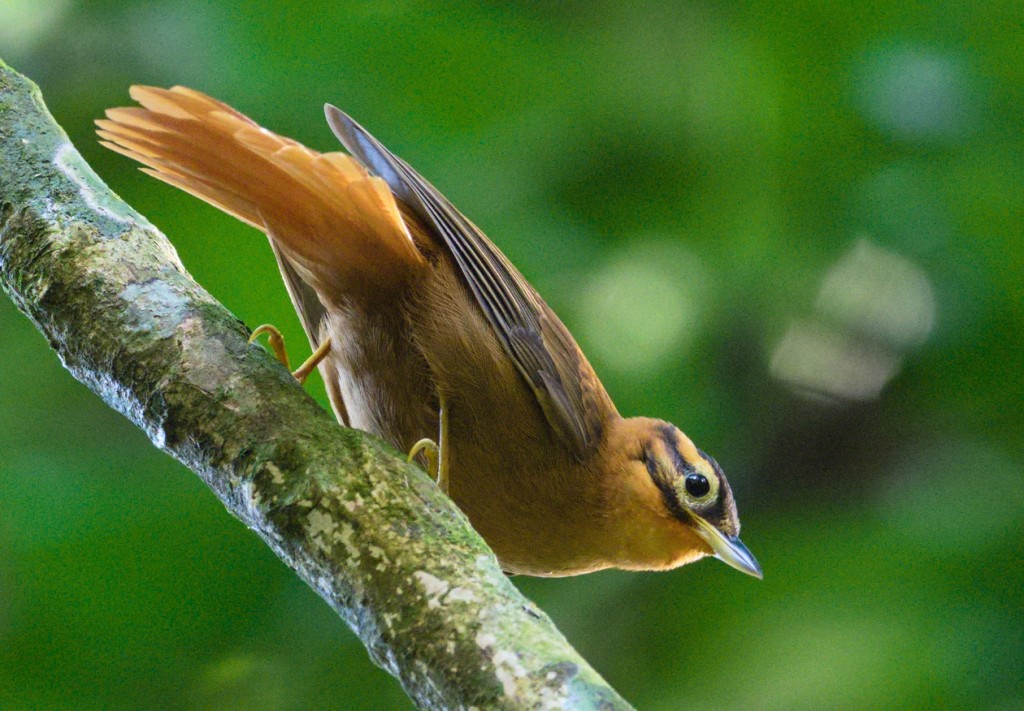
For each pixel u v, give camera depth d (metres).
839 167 11.77
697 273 12.50
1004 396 12.23
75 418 10.94
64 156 6.66
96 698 9.84
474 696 4.92
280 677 10.59
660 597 11.47
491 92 11.49
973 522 10.94
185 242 10.76
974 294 11.97
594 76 11.67
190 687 10.32
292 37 11.22
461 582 5.26
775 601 10.98
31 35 12.26
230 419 5.80
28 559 9.80
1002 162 11.55
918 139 11.62
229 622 10.05
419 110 11.40
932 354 12.44
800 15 11.53
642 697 11.03
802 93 11.62
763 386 13.19
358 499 5.52
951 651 10.12
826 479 12.91
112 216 6.43
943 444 12.47
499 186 11.77
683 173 12.01
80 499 10.02
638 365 12.45
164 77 11.67
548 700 4.81
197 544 9.98
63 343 6.17
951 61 11.47
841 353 13.33
